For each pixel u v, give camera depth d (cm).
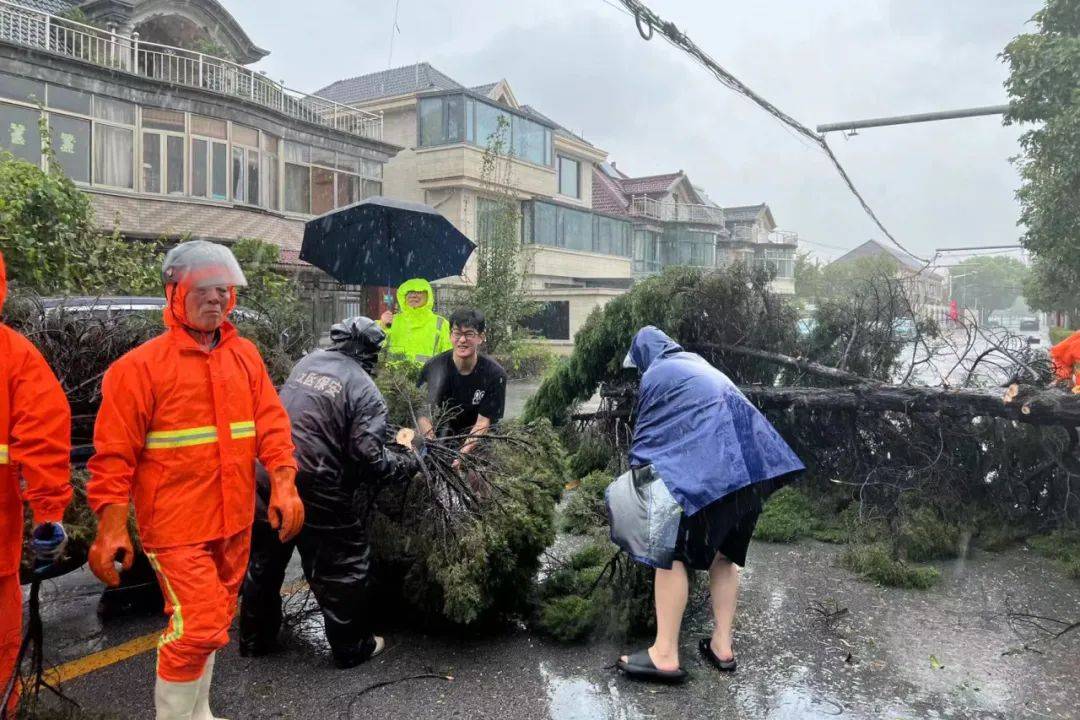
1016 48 1216
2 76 1627
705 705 324
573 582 428
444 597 366
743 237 5412
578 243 3416
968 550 537
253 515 291
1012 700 328
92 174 1795
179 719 270
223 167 2048
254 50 2595
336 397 330
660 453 347
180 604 263
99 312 527
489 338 1900
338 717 311
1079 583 472
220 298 273
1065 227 1277
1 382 234
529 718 313
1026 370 596
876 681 346
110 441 256
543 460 432
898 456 592
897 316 661
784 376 684
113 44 1922
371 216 859
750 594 454
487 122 2870
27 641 288
